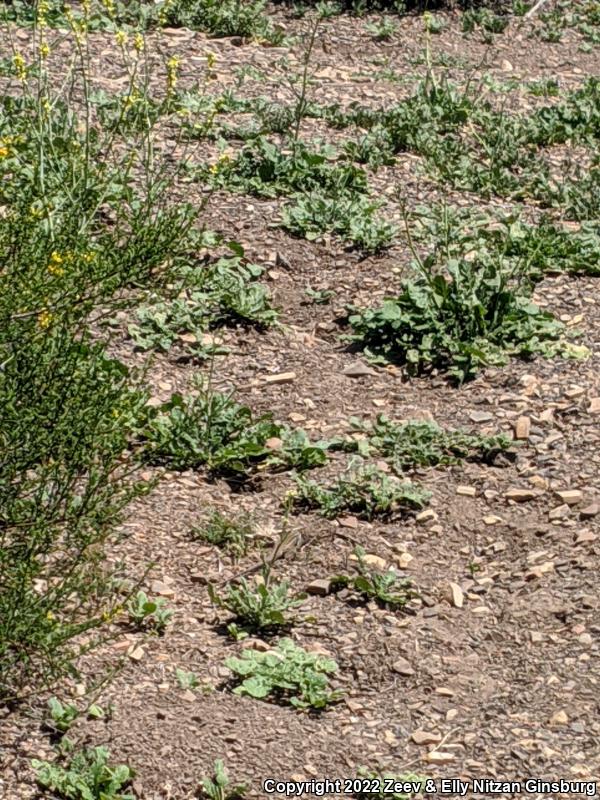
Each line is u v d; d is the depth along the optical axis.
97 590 2.33
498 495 2.77
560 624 2.40
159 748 2.06
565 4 6.03
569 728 2.16
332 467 2.84
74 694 2.14
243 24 5.16
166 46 4.88
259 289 3.43
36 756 2.02
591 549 2.59
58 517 2.16
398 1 5.66
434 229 3.80
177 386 3.09
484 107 4.73
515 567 2.57
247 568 2.52
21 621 2.02
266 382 3.15
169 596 2.41
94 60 4.63
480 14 5.68
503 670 2.30
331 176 4.01
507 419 3.00
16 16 4.86
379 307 3.44
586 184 4.16
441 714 2.19
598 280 3.60
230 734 2.10
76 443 2.14
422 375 3.21
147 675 2.21
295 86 4.75
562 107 4.73
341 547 2.59
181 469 2.81
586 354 3.24
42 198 2.99
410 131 4.39
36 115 3.79
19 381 2.19
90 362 2.39
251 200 3.87
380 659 2.31
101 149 3.90
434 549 2.62
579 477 2.81
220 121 4.31
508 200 4.08
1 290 2.20
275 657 2.25
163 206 3.48
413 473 2.84
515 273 3.58
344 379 3.19
